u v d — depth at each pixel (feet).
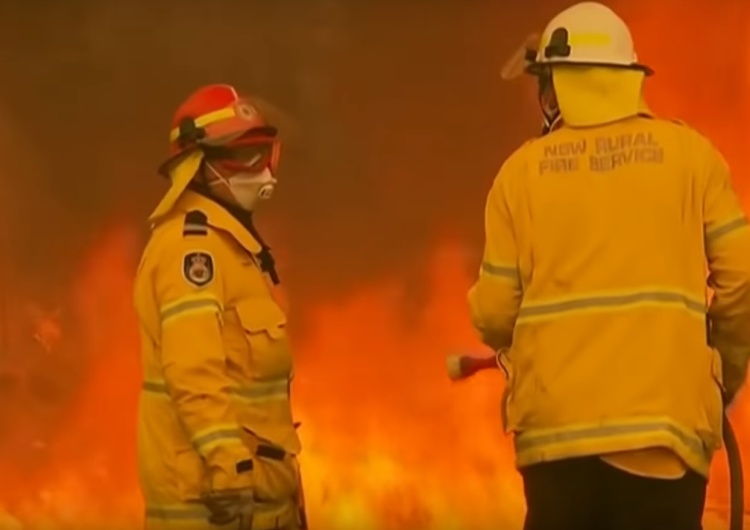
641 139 13.41
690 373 13.04
